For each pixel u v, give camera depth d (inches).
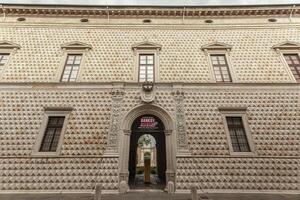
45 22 659.4
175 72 574.6
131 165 629.9
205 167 456.4
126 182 451.8
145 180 575.2
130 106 517.3
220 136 487.2
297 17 669.3
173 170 462.9
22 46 613.0
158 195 413.7
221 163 459.5
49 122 508.1
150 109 517.0
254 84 542.3
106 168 455.8
